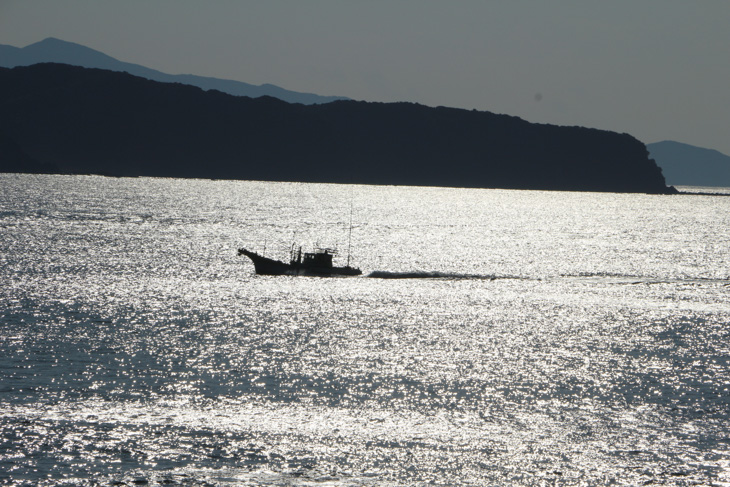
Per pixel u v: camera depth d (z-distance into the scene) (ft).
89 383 655.76
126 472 480.64
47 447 511.40
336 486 473.26
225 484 469.57
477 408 633.61
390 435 561.43
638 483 492.54
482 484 486.38
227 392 647.97
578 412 629.92
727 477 502.38
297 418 588.50
